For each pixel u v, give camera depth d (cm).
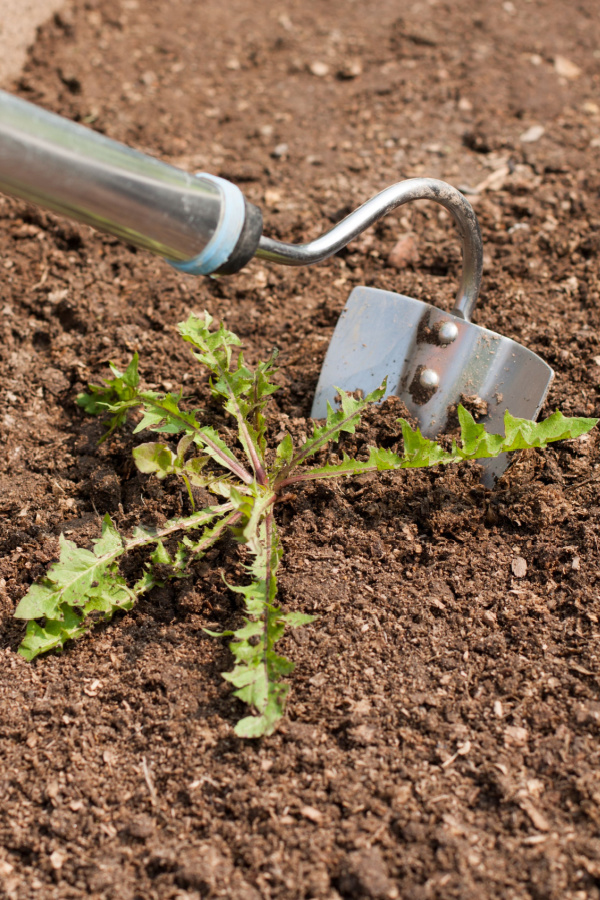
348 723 103
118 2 156
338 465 109
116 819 101
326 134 137
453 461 108
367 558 109
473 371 111
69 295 122
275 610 104
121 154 98
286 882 99
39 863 100
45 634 106
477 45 146
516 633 105
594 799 100
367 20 155
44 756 103
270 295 123
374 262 125
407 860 99
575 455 112
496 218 127
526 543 109
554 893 98
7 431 115
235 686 104
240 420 110
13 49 140
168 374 117
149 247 101
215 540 108
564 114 138
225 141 137
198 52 146
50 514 112
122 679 105
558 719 102
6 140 96
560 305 121
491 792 101
